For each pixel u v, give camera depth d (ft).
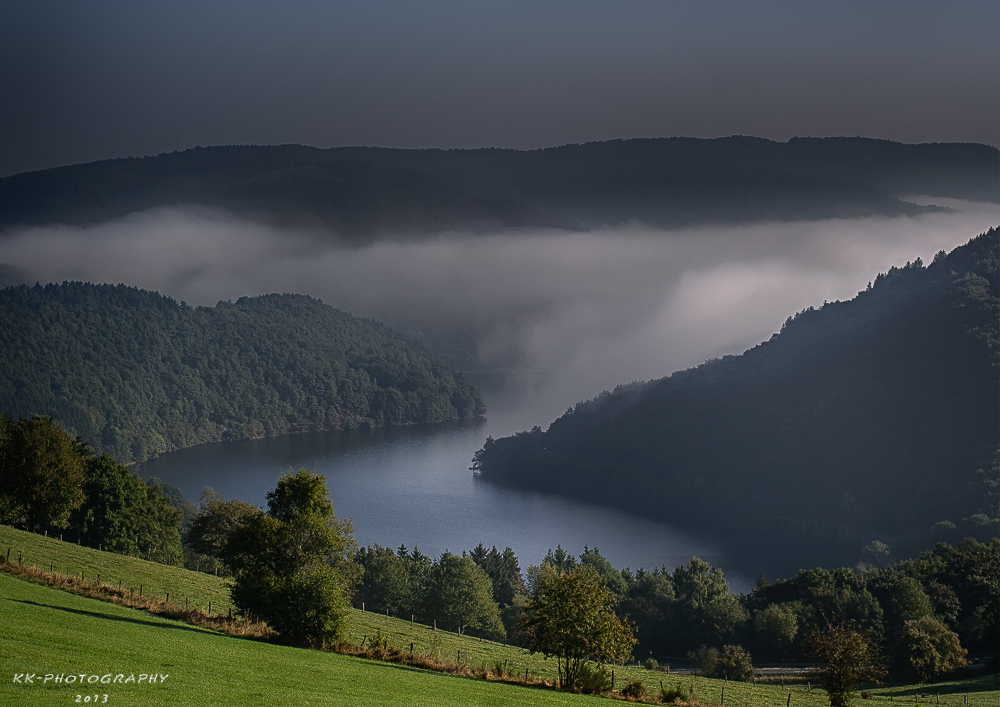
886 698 190.90
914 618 305.53
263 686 81.51
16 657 73.77
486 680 113.50
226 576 214.28
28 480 228.43
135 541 272.51
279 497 132.36
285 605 118.62
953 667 247.09
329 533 127.54
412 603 305.94
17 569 142.72
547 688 113.60
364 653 119.65
